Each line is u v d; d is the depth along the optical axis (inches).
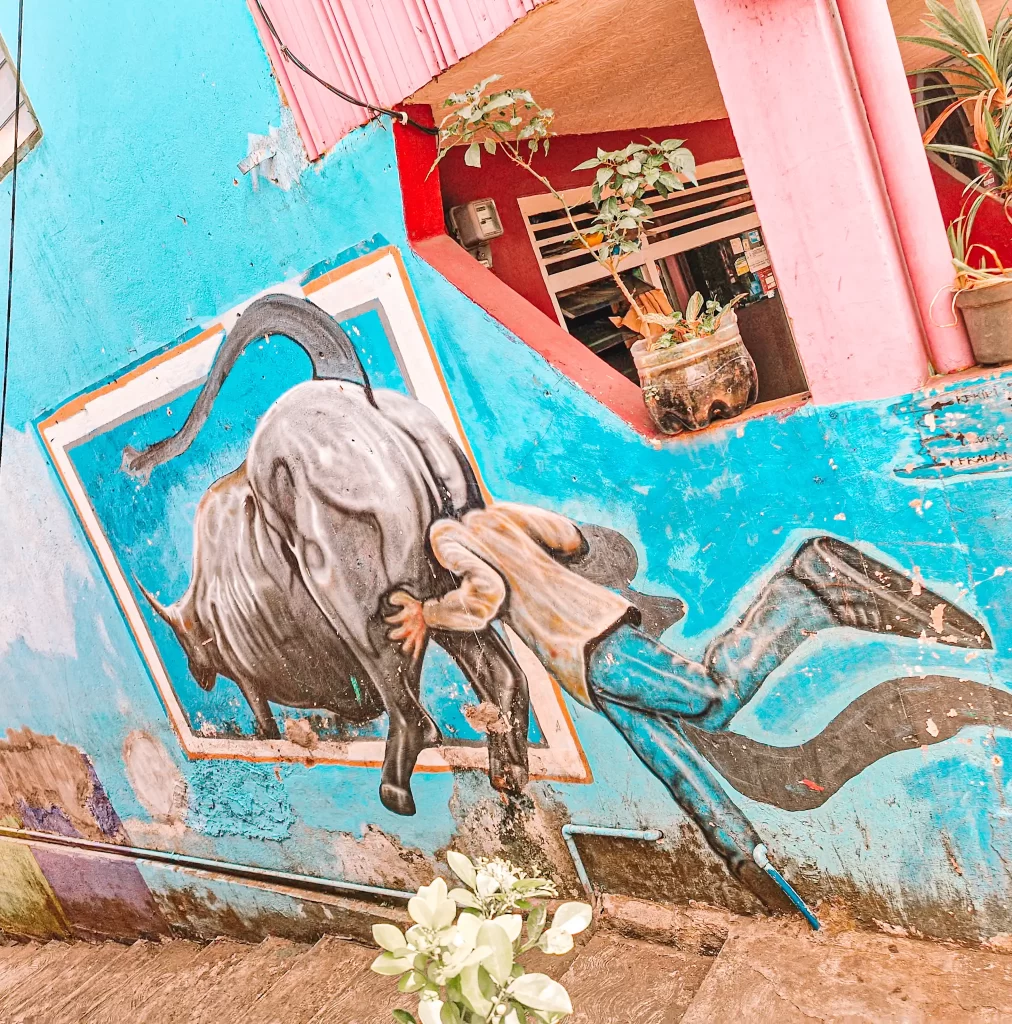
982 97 90.7
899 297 93.0
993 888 101.9
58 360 183.5
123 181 159.0
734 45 95.4
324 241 137.2
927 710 101.4
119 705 205.2
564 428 120.8
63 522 197.8
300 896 181.5
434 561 139.3
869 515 99.7
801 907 116.0
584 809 135.2
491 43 110.0
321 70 128.3
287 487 154.6
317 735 168.4
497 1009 65.4
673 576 116.5
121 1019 186.4
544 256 178.2
